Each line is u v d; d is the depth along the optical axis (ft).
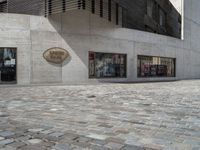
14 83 55.88
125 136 14.64
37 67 57.21
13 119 19.24
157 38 84.48
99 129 16.21
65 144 13.07
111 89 45.96
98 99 31.07
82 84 59.72
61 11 56.49
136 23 81.82
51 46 58.44
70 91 41.47
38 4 58.70
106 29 67.26
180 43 98.32
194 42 111.45
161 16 108.17
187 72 104.17
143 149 12.35
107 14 65.16
